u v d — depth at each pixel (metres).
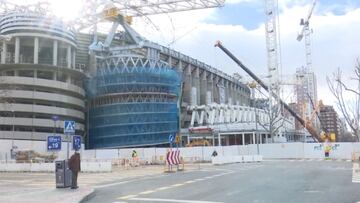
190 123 125.38
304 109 128.12
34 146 68.06
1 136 86.25
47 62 98.38
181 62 129.62
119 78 101.69
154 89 103.44
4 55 95.31
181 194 16.02
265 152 69.00
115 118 101.06
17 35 93.88
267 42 116.75
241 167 37.50
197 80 136.25
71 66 102.12
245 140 112.00
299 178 22.41
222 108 123.25
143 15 114.06
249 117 124.06
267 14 117.06
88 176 29.80
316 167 34.34
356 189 16.64
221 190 17.03
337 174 25.38
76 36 108.00
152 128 101.31
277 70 115.25
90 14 108.75
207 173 29.45
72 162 18.53
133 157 50.06
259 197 14.32
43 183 24.23
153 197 15.31
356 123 46.75
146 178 26.34
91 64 107.12
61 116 94.50
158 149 59.84
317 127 121.94
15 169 39.56
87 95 106.75
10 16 96.81
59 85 95.19
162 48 121.00
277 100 115.06
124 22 114.06
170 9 107.44
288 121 125.75
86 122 106.75
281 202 12.97
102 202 14.40
